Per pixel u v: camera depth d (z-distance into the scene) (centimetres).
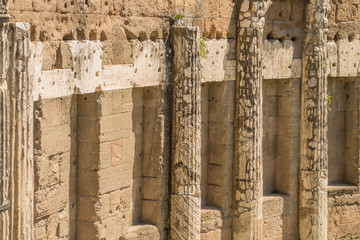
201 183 4203
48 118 3136
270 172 4556
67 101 3281
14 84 2562
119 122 3547
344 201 4784
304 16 4481
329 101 4591
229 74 4166
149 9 3669
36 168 3077
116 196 3559
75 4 3212
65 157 3303
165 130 3803
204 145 4197
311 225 4509
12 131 2570
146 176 3819
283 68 4419
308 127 4481
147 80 3675
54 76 3097
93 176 3412
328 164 4812
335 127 4825
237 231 4203
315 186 4491
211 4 4022
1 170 2480
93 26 3325
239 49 4172
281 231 4491
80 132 3416
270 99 4512
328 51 4612
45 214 3153
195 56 3819
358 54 4762
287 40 4431
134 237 3672
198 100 3853
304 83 4478
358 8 4741
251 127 4172
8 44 2511
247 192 4184
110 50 3441
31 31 2956
